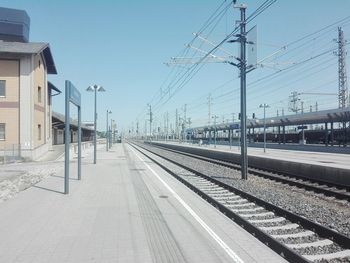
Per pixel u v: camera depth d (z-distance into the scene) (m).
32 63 40.06
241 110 22.38
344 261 7.46
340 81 53.66
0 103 39.62
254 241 8.62
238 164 34.94
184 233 9.30
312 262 6.90
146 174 23.58
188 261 7.21
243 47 22.14
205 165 33.56
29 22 50.62
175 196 14.99
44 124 46.78
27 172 26.44
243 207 13.49
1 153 39.09
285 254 7.51
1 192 16.72
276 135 82.88
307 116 57.09
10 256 7.47
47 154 46.22
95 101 33.25
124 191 16.14
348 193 16.00
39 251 7.79
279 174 25.67
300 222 10.60
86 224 10.12
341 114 49.16
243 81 22.27
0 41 43.31
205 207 12.70
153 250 7.87
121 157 42.78
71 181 19.61
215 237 8.94
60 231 9.38
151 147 83.62
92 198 14.27
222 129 90.50
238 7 21.83
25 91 39.88
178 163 32.78
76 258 7.36
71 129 82.19
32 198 14.24
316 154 48.69
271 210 12.65
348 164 30.80
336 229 10.09
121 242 8.44
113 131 94.88
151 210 12.07
